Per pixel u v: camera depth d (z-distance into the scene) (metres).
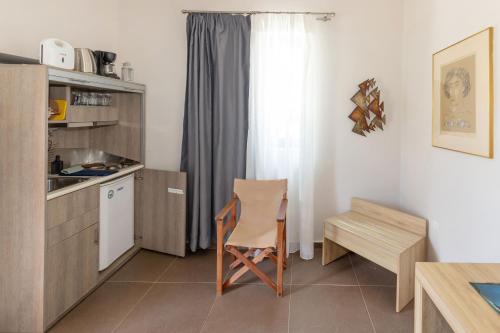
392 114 3.33
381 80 3.30
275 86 3.19
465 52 2.17
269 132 3.22
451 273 1.40
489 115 1.93
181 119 3.45
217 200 3.29
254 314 2.31
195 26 3.18
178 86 3.43
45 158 2.01
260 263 3.13
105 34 3.32
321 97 3.35
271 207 3.00
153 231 3.34
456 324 1.09
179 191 3.19
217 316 2.29
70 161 3.13
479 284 1.30
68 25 2.94
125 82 2.98
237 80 3.21
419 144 2.93
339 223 2.97
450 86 2.36
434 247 2.63
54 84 2.43
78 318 2.26
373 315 2.29
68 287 2.29
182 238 3.20
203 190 3.23
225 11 3.29
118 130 3.40
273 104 3.21
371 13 3.26
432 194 2.68
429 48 2.73
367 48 3.29
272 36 3.16
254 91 3.21
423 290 1.42
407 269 2.42
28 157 2.01
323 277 2.85
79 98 2.77
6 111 2.00
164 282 2.76
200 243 3.29
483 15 2.00
